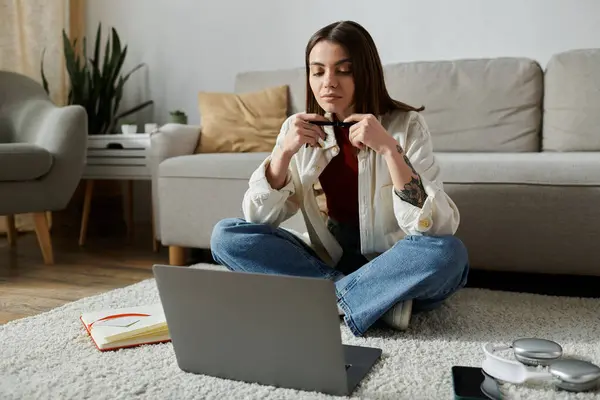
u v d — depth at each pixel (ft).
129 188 10.29
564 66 7.91
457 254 4.50
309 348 3.54
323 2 9.64
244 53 10.28
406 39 9.23
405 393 3.59
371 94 4.85
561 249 6.02
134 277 7.16
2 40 9.79
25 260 8.15
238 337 3.72
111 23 11.18
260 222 5.09
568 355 4.20
